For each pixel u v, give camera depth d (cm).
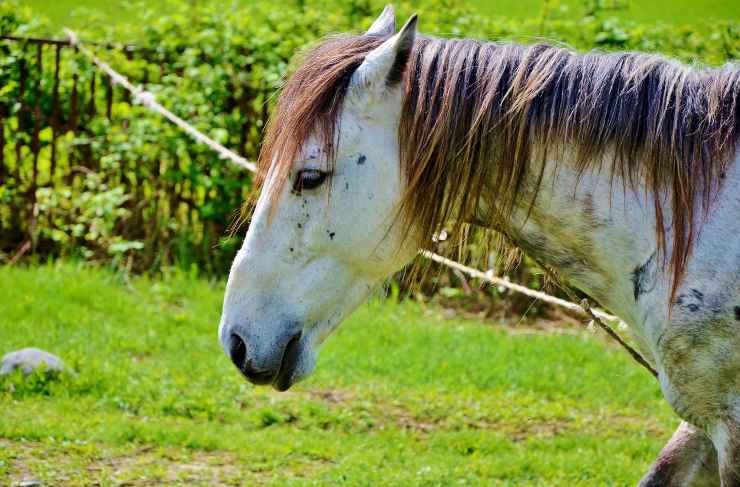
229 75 1372
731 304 491
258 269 540
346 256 538
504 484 846
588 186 516
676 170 502
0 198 1368
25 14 1479
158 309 1268
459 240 569
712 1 2616
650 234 510
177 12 1473
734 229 493
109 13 2578
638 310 521
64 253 1402
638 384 1125
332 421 977
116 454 867
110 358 1092
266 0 1538
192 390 1022
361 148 520
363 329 1241
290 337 541
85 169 1385
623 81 518
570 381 1122
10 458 834
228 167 1371
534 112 515
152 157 1358
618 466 891
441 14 1435
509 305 1355
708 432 521
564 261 541
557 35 1414
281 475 848
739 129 504
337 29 1404
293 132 521
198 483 820
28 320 1184
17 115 1406
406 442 940
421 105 514
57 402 970
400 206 520
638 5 2556
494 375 1124
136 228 1399
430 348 1196
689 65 549
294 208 532
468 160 515
